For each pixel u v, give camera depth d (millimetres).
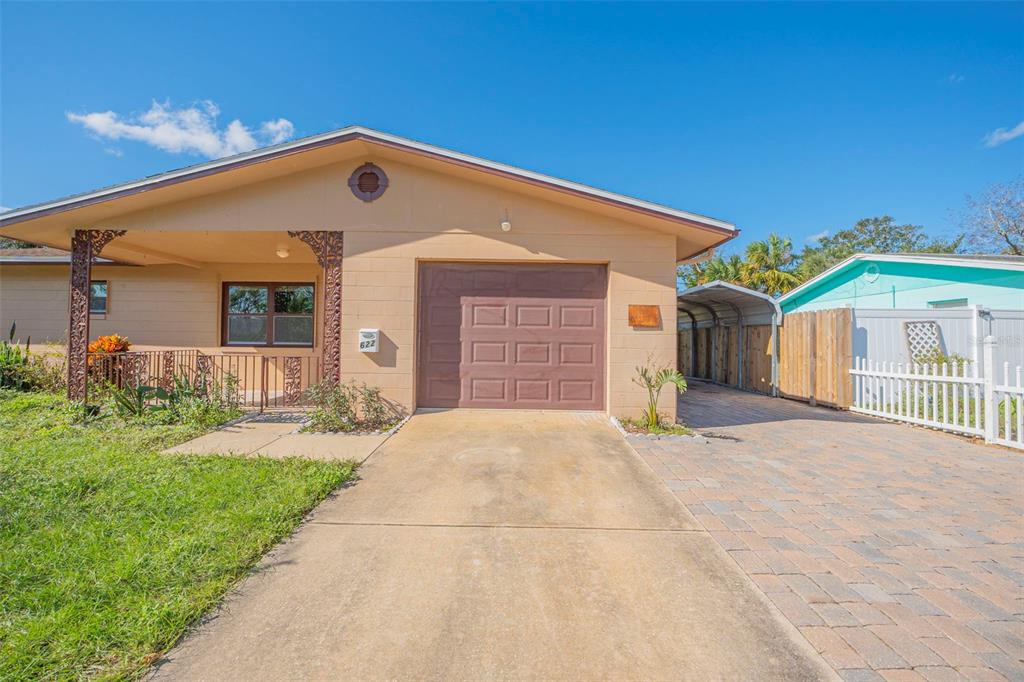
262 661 2086
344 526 3510
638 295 7328
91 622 2258
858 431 7055
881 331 9586
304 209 7422
